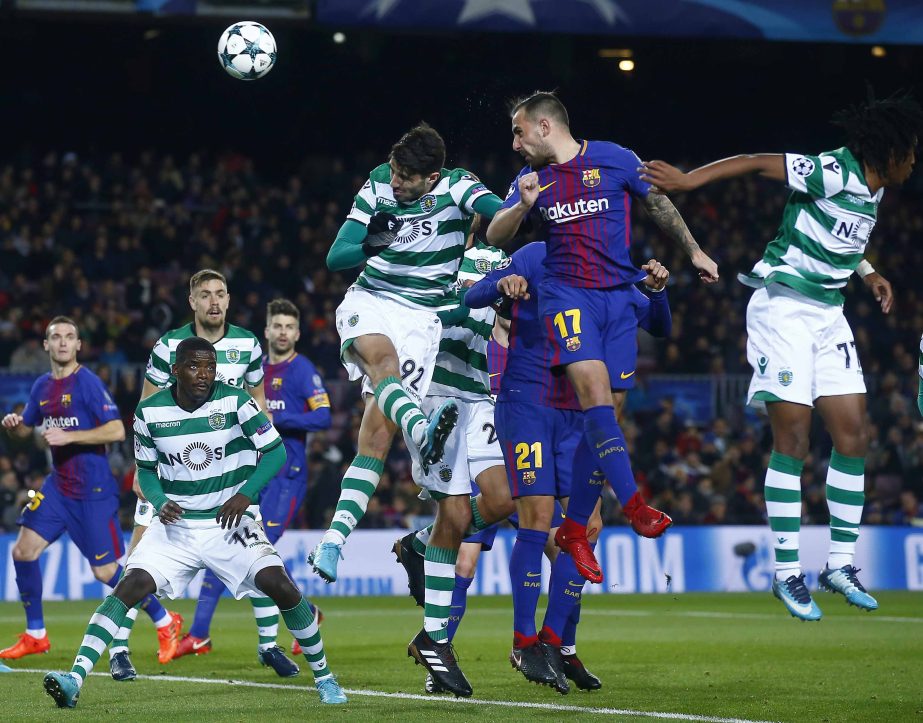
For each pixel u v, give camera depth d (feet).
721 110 268.82
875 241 244.42
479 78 253.03
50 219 222.48
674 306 220.43
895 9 184.55
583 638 99.96
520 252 64.03
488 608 137.08
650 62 256.93
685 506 177.47
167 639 81.61
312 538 160.35
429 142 62.18
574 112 260.21
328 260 64.03
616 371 59.00
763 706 59.41
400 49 252.42
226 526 60.08
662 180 56.90
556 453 64.54
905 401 197.26
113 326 195.42
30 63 256.32
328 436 181.06
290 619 60.13
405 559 75.51
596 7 180.45
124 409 175.11
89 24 244.83
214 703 60.08
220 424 61.57
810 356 62.18
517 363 63.52
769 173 59.57
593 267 58.44
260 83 262.88
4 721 54.34
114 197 231.50
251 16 172.96
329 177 245.65
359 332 64.08
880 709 58.39
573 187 58.23
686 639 98.94
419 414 59.72
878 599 150.82
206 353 60.90
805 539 171.22
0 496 158.71
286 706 58.90
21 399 172.76
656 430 186.60
